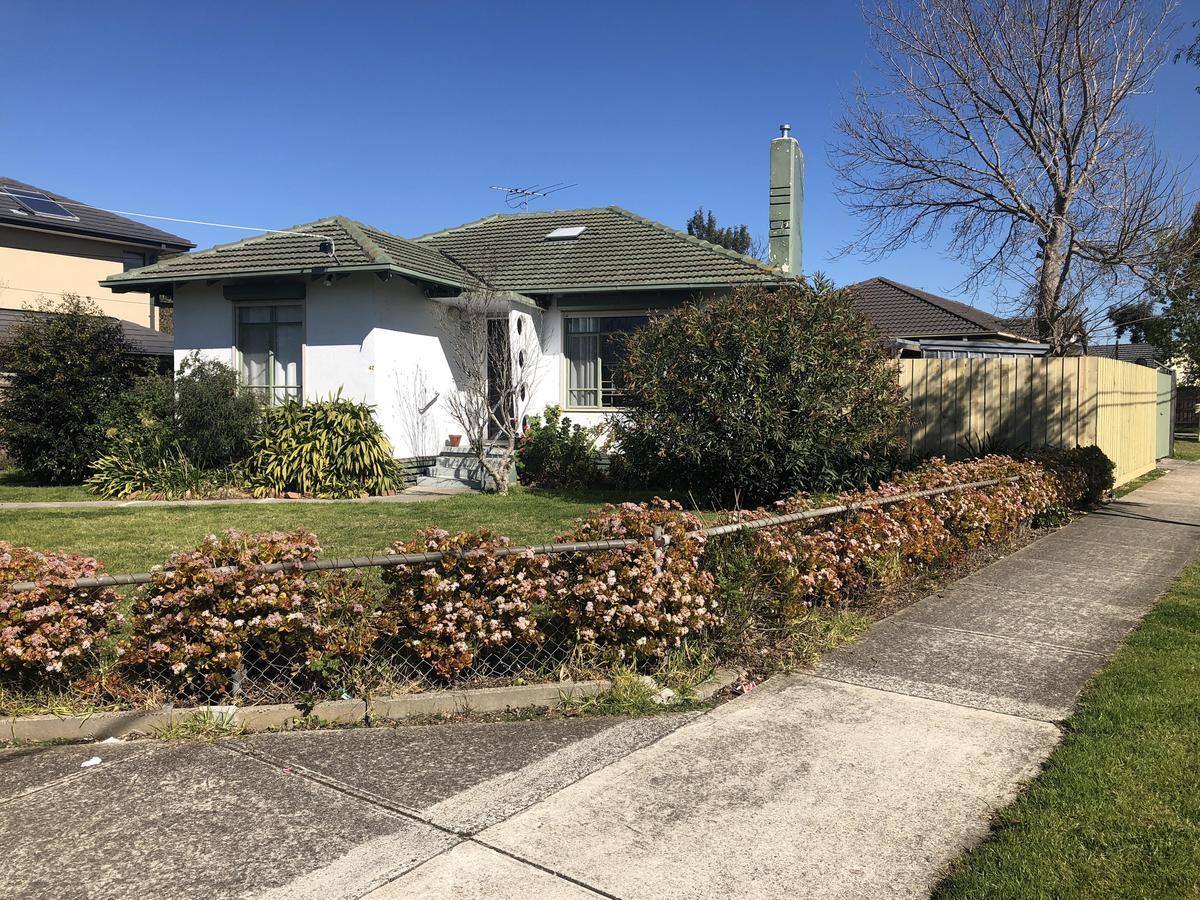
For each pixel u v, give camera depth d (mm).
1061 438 13625
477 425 13914
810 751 4258
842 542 6746
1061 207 19547
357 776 3971
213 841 3389
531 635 5070
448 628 4852
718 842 3402
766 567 5977
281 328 14961
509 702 4832
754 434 10961
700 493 12477
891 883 3125
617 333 14219
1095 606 7051
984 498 8977
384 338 14367
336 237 14734
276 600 4645
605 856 3297
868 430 11430
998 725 4578
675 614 5344
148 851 3312
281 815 3602
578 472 14180
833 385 11219
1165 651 5746
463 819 3576
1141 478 17328
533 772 4023
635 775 3994
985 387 14047
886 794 3803
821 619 6359
